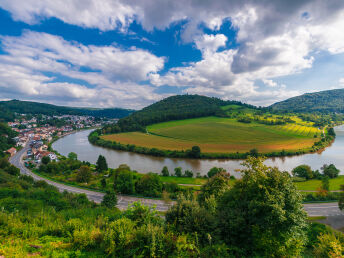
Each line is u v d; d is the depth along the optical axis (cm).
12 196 2716
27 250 1030
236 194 1591
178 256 980
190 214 1297
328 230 1809
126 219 1198
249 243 1225
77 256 1001
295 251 1134
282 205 1177
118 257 982
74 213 1973
